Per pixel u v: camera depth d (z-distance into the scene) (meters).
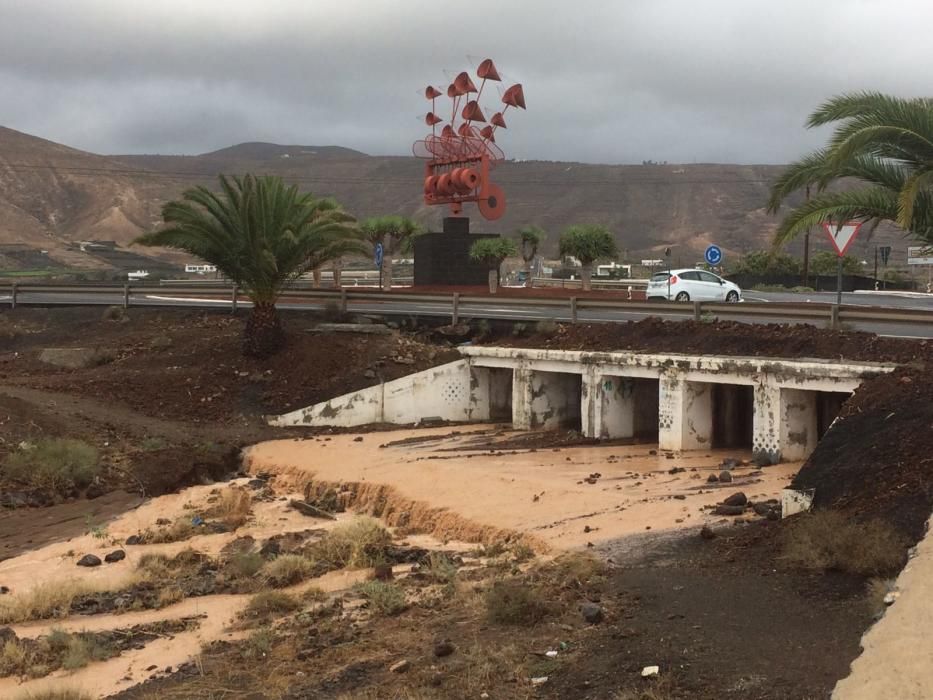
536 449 24.12
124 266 135.38
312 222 30.06
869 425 14.58
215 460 23.69
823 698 7.73
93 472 21.28
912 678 7.67
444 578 13.30
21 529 18.39
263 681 9.78
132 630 12.12
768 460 20.92
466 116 52.91
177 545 17.28
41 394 26.69
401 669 9.51
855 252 142.38
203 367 29.70
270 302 30.16
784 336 23.02
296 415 27.56
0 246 129.38
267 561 15.54
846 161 14.09
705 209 196.12
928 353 19.91
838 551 11.38
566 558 13.49
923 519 11.80
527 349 27.17
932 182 14.32
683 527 14.88
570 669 9.05
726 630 9.66
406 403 28.34
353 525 16.78
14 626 12.70
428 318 32.22
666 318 29.78
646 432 26.20
